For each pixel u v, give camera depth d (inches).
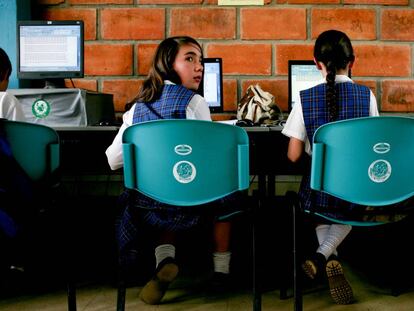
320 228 76.4
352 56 72.2
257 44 113.3
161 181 59.7
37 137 61.1
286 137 82.2
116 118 115.0
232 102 114.0
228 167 59.8
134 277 87.6
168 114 67.8
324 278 86.4
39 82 114.0
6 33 106.7
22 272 88.2
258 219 65.2
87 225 112.7
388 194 58.9
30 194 60.2
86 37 114.2
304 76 106.3
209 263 97.8
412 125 56.6
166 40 72.9
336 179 59.1
